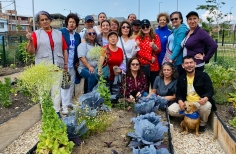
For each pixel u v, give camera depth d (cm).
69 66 575
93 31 553
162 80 531
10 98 585
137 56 573
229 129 412
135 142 335
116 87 542
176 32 545
